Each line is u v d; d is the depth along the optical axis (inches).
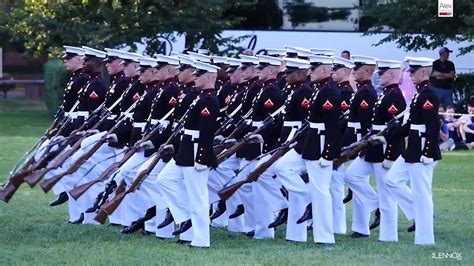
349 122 1310.3
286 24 2881.4
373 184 1717.5
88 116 1395.2
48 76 3257.9
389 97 1256.8
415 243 1232.8
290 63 1250.0
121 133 1344.7
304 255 1151.0
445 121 2308.1
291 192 1240.2
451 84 2412.6
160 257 1130.0
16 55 4490.7
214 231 1349.7
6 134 2755.9
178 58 1285.7
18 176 1320.1
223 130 1352.1
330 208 1228.5
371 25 2832.2
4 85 4028.1
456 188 1736.0
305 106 1238.3
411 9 2647.6
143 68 1320.1
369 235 1306.6
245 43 2928.2
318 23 2861.7
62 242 1232.2
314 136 1218.0
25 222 1382.9
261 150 1300.4
